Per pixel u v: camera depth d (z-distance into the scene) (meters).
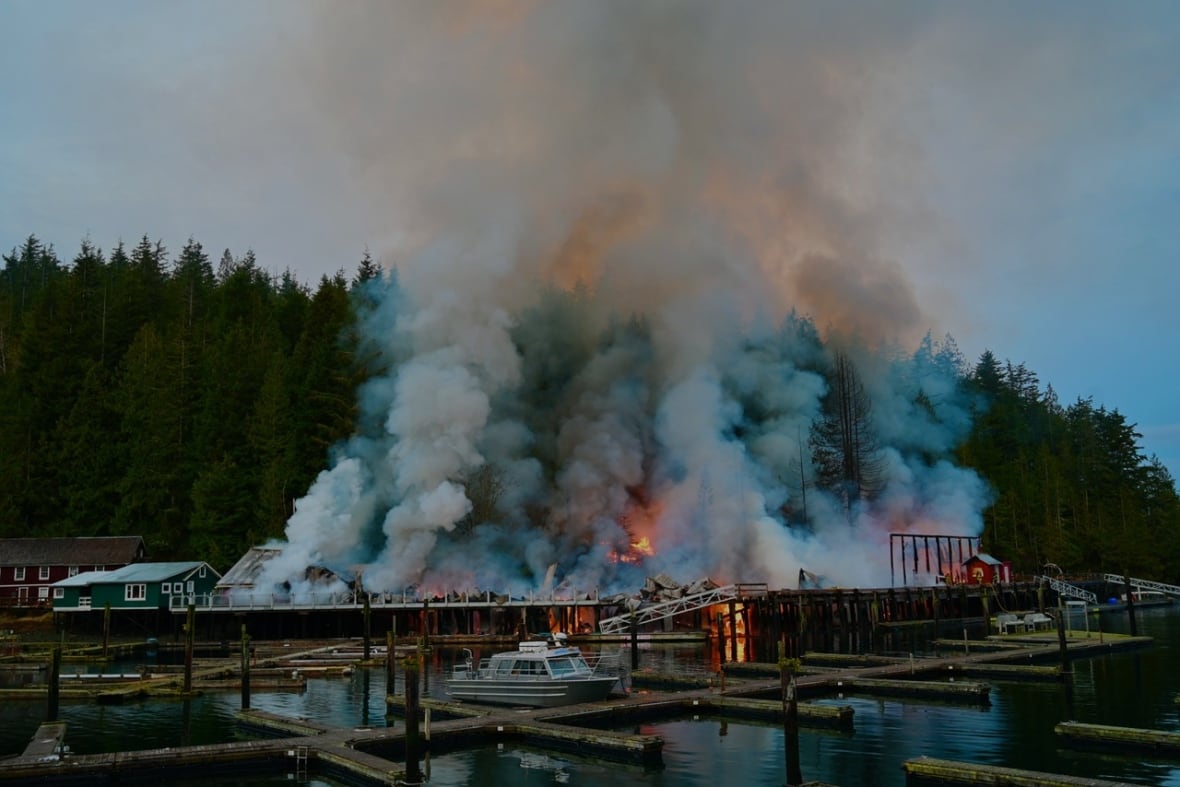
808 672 42.16
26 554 78.19
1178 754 25.56
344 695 41.22
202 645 61.78
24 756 26.00
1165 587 105.38
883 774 24.27
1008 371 172.38
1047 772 23.97
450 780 24.64
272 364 99.00
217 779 25.52
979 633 67.94
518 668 35.84
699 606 66.06
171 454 91.44
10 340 111.69
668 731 31.16
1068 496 124.00
